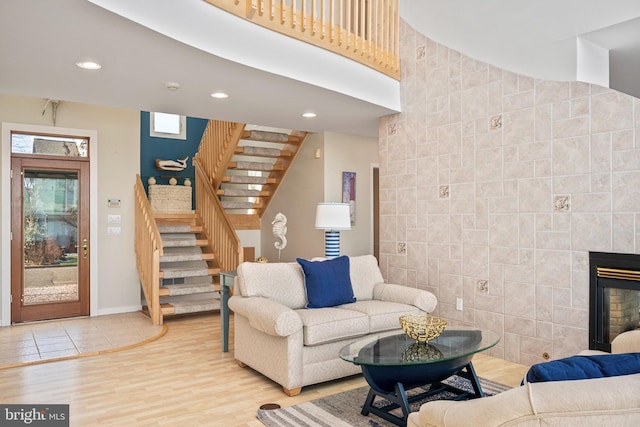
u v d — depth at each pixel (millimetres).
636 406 1100
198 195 7703
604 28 3270
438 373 2811
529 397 1132
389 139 5133
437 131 4617
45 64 3336
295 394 3383
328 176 7090
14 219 5734
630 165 3295
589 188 3516
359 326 3637
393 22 4836
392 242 5129
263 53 3457
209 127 7598
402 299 4148
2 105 5625
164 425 2893
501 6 3848
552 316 3750
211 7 3084
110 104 4555
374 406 3016
